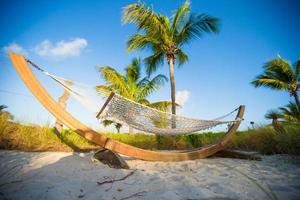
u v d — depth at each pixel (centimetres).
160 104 1063
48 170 248
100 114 304
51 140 498
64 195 187
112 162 295
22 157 315
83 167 272
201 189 208
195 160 388
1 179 219
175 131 390
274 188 213
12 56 254
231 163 359
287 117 1200
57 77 271
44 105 268
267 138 547
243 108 465
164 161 363
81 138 577
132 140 759
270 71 1306
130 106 312
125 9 762
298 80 1252
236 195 194
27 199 177
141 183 225
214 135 805
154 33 820
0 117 473
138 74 1129
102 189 205
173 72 878
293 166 326
